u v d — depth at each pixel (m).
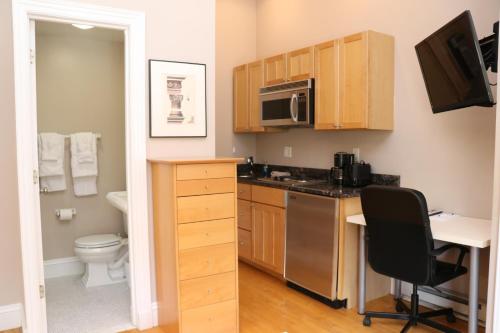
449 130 2.86
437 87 2.47
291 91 3.70
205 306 2.43
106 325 2.76
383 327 2.72
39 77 3.75
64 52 3.86
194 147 2.89
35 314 2.45
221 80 4.59
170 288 2.46
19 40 2.29
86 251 3.45
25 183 2.37
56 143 3.74
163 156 2.77
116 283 3.65
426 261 2.31
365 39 3.04
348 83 3.19
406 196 2.27
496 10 2.56
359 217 2.87
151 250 2.75
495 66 2.25
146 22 2.65
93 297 3.30
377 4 3.33
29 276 2.42
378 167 3.37
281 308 3.04
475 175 2.72
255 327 2.72
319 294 3.12
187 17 2.81
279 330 2.68
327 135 3.87
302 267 3.27
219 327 2.49
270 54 4.61
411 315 2.62
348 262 3.01
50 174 3.71
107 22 2.52
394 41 3.19
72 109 3.92
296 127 4.14
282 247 3.48
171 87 2.76
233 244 2.52
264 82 4.13
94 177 3.98
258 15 4.78
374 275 3.18
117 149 4.18
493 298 2.03
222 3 4.56
